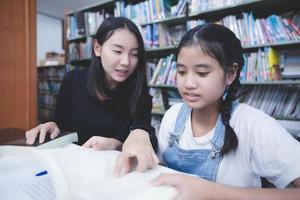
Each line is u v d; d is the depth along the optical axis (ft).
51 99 15.89
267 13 7.21
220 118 2.30
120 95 3.66
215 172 2.20
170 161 2.48
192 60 1.91
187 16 7.77
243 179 2.20
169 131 2.62
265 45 6.40
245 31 6.68
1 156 2.07
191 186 1.35
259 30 6.50
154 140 2.58
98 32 3.33
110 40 3.11
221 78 1.96
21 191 1.61
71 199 1.20
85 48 11.05
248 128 2.15
